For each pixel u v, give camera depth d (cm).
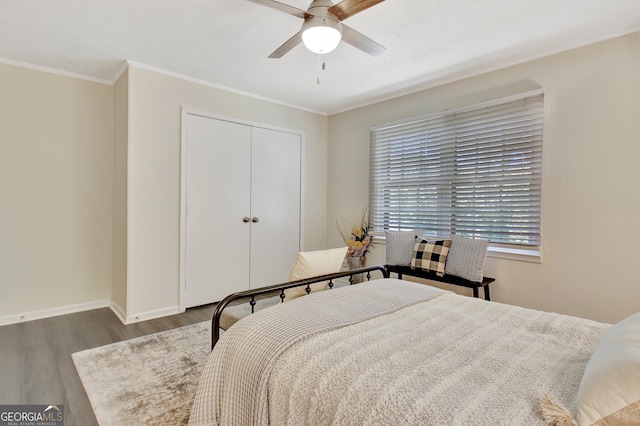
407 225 362
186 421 165
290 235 424
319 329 131
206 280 350
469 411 83
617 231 232
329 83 343
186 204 333
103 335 271
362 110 416
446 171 327
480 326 140
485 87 300
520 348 120
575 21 220
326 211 461
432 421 80
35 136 305
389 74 316
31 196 304
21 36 249
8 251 295
